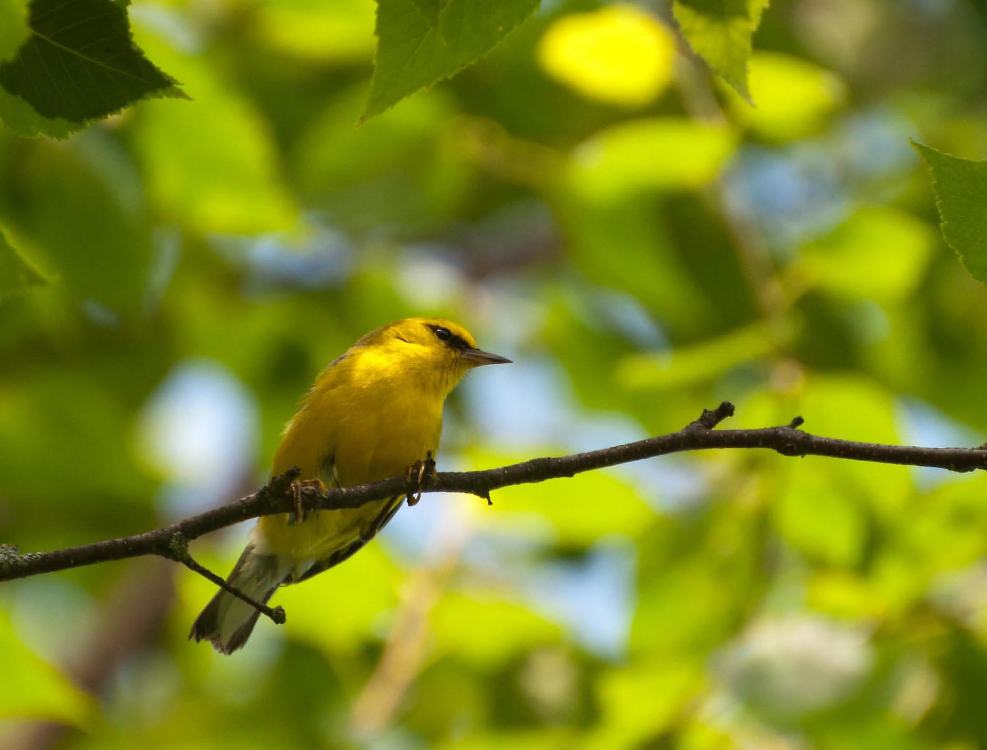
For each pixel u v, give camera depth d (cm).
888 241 1162
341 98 1529
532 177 1438
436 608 1279
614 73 1219
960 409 1547
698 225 1400
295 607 1298
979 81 1748
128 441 1648
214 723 1625
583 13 1441
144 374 1708
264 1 1476
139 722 1688
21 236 1152
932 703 1033
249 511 643
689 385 1480
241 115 1190
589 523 1184
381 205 1429
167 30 1207
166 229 1377
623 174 1248
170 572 1761
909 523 1070
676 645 1153
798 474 1076
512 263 1988
